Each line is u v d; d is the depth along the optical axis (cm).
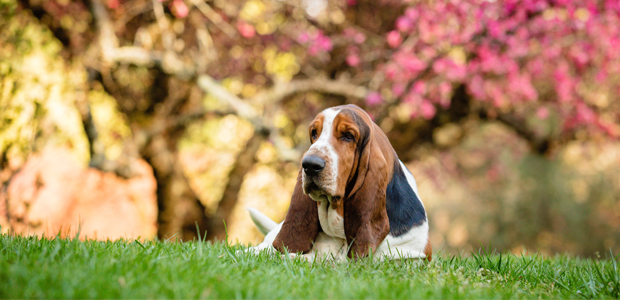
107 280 212
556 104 946
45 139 750
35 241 301
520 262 365
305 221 327
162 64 745
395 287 242
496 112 983
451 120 927
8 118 673
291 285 241
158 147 909
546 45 781
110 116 974
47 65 817
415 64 750
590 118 939
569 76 890
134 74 852
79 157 975
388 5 870
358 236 308
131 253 271
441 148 1067
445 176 1152
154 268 241
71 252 259
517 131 1036
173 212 933
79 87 801
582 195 1698
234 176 945
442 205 1802
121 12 817
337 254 321
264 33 838
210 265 259
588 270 343
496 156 1295
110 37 736
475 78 791
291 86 814
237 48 870
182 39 851
